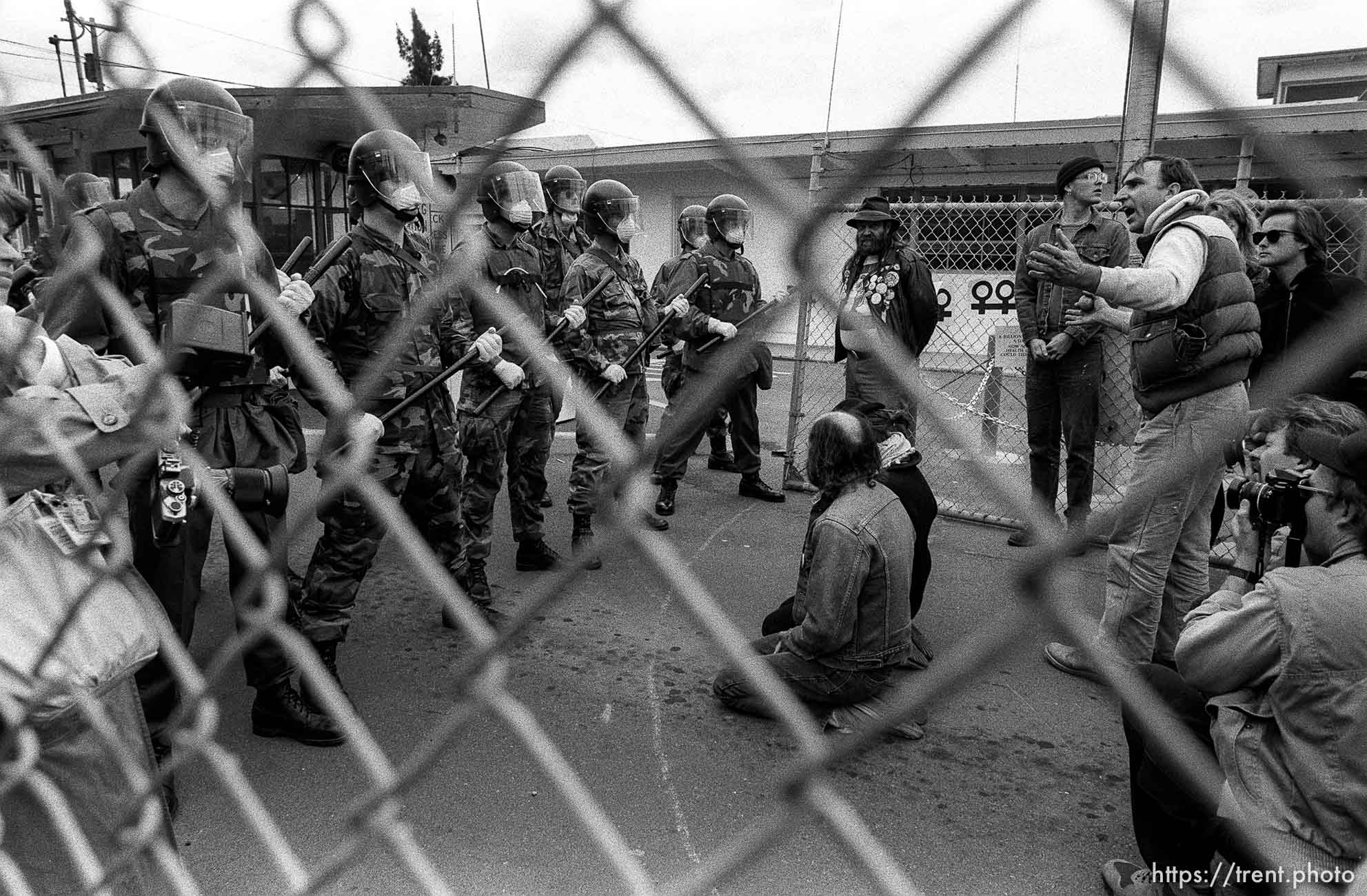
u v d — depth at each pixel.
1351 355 0.37
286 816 2.40
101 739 1.41
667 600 3.92
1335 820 1.56
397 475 3.08
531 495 4.21
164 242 2.29
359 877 2.18
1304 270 3.01
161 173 2.29
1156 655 3.22
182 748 0.94
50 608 1.36
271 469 2.24
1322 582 1.61
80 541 1.40
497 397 3.69
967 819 2.46
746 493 5.57
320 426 6.80
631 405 4.84
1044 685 3.17
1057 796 2.57
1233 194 3.19
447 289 0.68
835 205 0.47
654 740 2.82
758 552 4.61
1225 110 0.43
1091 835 2.40
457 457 3.38
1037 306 4.43
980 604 3.93
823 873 2.23
